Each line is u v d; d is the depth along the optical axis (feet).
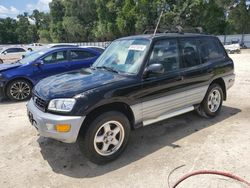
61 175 11.96
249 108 20.58
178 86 15.19
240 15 157.38
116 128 12.94
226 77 18.65
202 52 17.21
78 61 27.91
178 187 10.75
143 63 13.78
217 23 138.21
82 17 194.49
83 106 11.60
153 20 130.72
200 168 12.01
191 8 122.83
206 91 17.33
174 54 15.38
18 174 12.13
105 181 11.38
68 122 11.47
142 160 12.97
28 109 13.55
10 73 24.63
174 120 18.07
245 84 29.40
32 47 79.00
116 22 151.84
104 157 12.62
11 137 16.20
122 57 15.03
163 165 12.41
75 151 14.12
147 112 13.94
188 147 14.10
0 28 292.81
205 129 16.42
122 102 12.83
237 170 11.75
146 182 11.17
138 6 135.03
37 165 12.86
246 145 14.06
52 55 26.76
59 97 11.88
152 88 13.85
